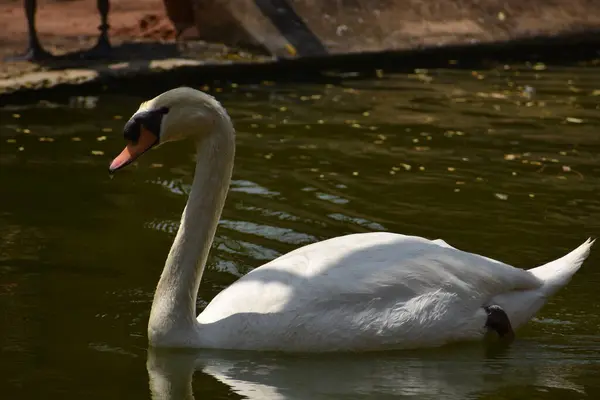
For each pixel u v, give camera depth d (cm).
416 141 1448
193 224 827
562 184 1270
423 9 2119
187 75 1794
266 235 1092
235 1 2030
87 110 1614
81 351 825
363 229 1112
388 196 1219
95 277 987
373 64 1955
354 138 1460
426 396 750
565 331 888
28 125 1517
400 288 835
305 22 2012
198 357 812
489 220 1147
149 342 835
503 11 2159
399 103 1670
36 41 1850
